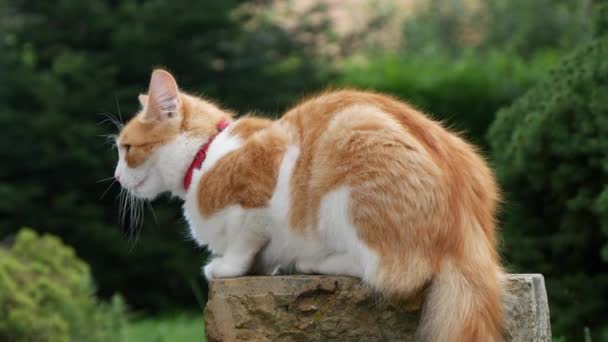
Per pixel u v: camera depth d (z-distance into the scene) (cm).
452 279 461
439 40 2091
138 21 1603
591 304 766
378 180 464
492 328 461
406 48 2055
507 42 1950
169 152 539
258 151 501
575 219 768
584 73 750
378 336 485
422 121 496
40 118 1533
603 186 744
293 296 491
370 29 1989
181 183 544
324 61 1772
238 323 497
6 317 846
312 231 489
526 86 1379
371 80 1456
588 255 784
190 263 1580
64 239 1580
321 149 483
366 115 478
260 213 500
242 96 1667
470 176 495
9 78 1566
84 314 966
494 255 491
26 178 1616
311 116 500
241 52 1684
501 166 803
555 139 750
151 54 1616
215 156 520
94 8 1623
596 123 730
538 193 797
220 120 549
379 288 470
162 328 1239
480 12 2141
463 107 1385
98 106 1584
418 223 461
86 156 1541
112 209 1619
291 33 1794
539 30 1927
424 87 1403
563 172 753
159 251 1555
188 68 1658
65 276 988
